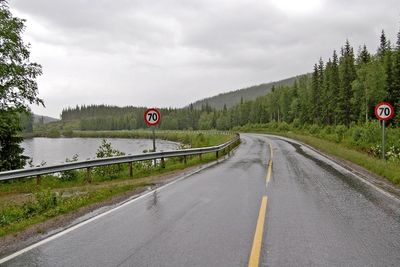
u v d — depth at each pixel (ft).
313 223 22.41
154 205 29.07
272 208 26.66
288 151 85.46
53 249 18.72
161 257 16.93
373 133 89.25
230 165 58.49
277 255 16.85
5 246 19.71
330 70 277.64
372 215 24.41
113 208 28.60
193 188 36.88
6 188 44.04
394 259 16.31
